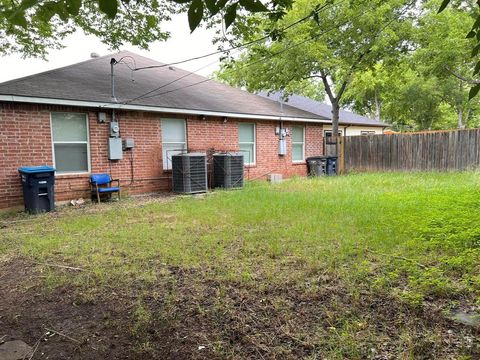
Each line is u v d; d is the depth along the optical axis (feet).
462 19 39.11
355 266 12.15
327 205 22.90
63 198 27.71
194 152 35.60
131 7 20.80
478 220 16.01
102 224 20.34
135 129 31.73
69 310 10.01
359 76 49.75
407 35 39.55
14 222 21.70
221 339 8.28
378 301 9.74
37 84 27.50
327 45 41.01
